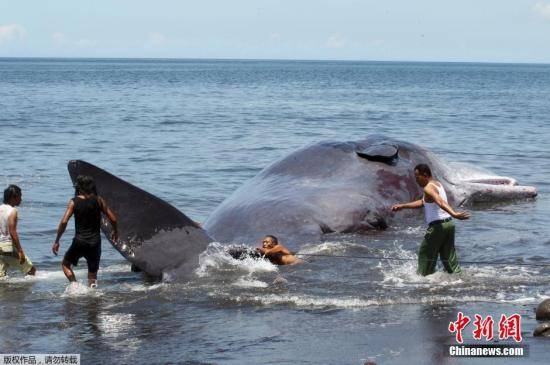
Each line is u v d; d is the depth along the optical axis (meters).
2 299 12.46
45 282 13.59
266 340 10.37
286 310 11.73
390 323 11.01
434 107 65.88
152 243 13.59
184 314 11.59
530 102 75.44
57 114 53.00
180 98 78.75
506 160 29.64
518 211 19.62
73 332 10.77
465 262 14.66
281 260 14.41
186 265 13.65
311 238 15.48
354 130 43.09
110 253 15.90
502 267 14.30
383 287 12.95
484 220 18.48
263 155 31.38
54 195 21.94
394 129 43.75
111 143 35.38
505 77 195.00
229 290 12.79
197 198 21.69
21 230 17.53
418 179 13.61
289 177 17.42
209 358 9.70
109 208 13.51
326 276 13.63
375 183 17.50
